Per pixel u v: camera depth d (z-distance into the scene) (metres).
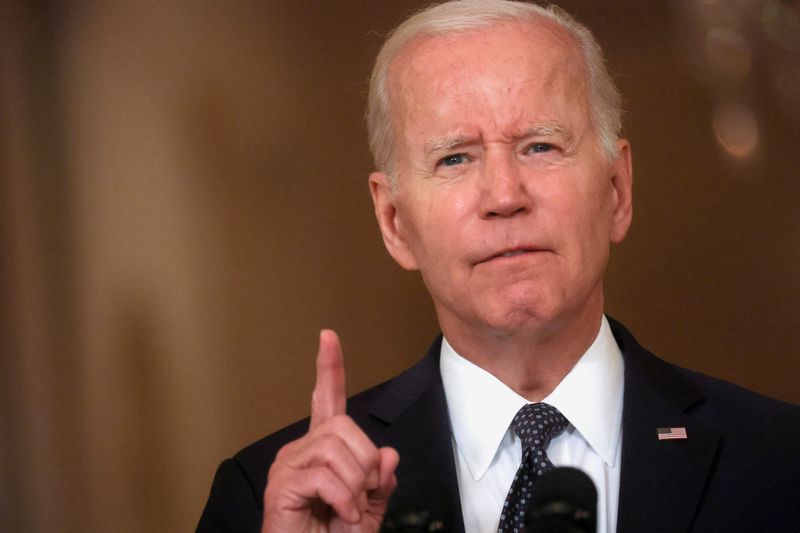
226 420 18.42
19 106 18.36
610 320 7.52
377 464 5.69
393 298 18.80
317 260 18.78
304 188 18.89
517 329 6.54
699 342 17.94
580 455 6.75
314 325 18.69
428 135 6.66
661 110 18.22
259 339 18.62
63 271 18.41
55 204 18.44
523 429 6.72
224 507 7.27
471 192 6.54
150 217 18.56
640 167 18.20
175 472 18.23
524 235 6.41
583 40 7.00
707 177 18.09
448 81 6.66
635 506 6.42
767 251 17.94
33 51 18.52
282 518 5.68
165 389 18.38
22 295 18.25
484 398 6.88
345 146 18.92
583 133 6.67
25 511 17.98
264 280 18.73
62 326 18.36
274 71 18.92
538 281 6.43
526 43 6.70
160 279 18.52
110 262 18.50
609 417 6.83
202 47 18.84
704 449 6.61
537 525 4.49
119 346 18.38
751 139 17.98
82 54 18.64
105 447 18.25
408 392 7.27
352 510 5.58
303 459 5.71
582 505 4.50
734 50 18.00
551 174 6.51
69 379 18.28
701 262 18.02
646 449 6.61
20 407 18.14
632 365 7.05
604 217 6.77
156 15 18.77
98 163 18.56
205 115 18.80
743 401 7.03
